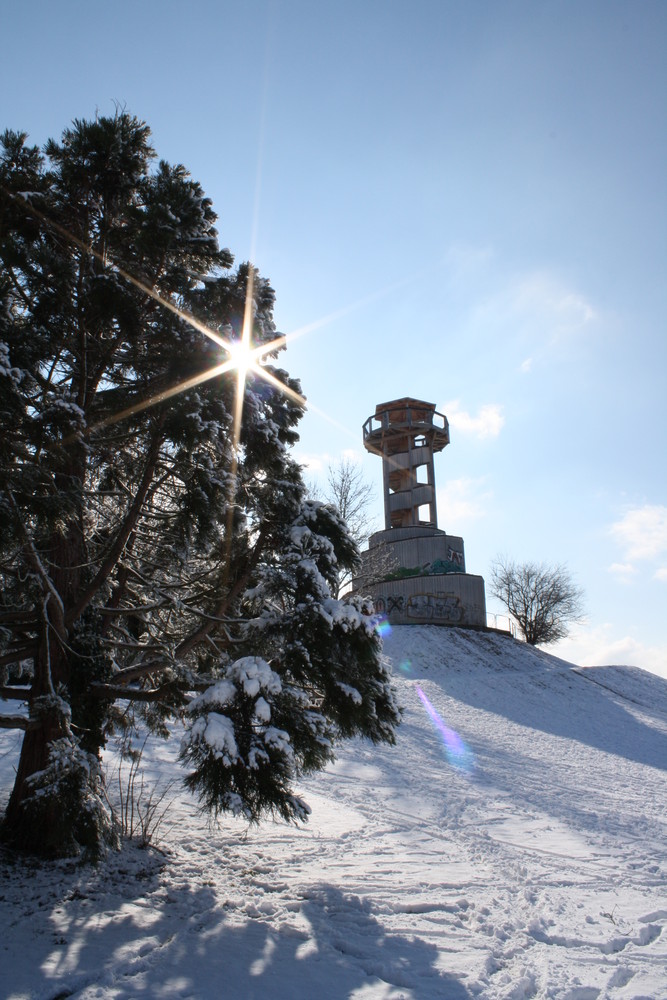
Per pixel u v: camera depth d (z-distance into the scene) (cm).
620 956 608
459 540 4278
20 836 716
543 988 524
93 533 855
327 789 1306
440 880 802
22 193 703
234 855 824
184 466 708
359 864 840
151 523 880
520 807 1320
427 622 4009
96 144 769
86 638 744
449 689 2886
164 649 744
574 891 813
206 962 525
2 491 548
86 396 747
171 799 1039
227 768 576
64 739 612
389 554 3809
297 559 720
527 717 2597
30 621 753
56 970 484
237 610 849
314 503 788
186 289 711
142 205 769
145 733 1454
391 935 614
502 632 4175
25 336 665
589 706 2950
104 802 647
